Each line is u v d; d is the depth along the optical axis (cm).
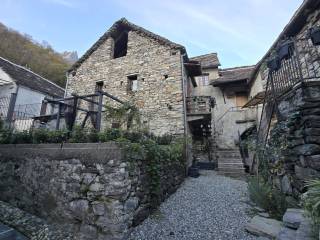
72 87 1070
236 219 358
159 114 837
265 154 496
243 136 1097
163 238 302
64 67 2381
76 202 351
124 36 1114
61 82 2152
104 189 325
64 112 536
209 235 307
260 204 386
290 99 380
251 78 974
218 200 461
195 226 338
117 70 987
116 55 1137
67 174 379
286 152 378
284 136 391
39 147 446
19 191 457
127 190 317
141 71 929
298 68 372
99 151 350
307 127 320
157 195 409
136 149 346
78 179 360
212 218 367
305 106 326
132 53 980
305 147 314
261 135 606
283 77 425
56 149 412
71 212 352
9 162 504
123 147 327
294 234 236
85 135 409
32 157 454
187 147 757
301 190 316
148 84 896
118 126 537
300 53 526
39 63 2198
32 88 1250
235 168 741
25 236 338
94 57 1074
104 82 998
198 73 1029
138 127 559
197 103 853
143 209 358
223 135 1127
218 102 1187
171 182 512
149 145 399
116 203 307
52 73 2178
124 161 321
